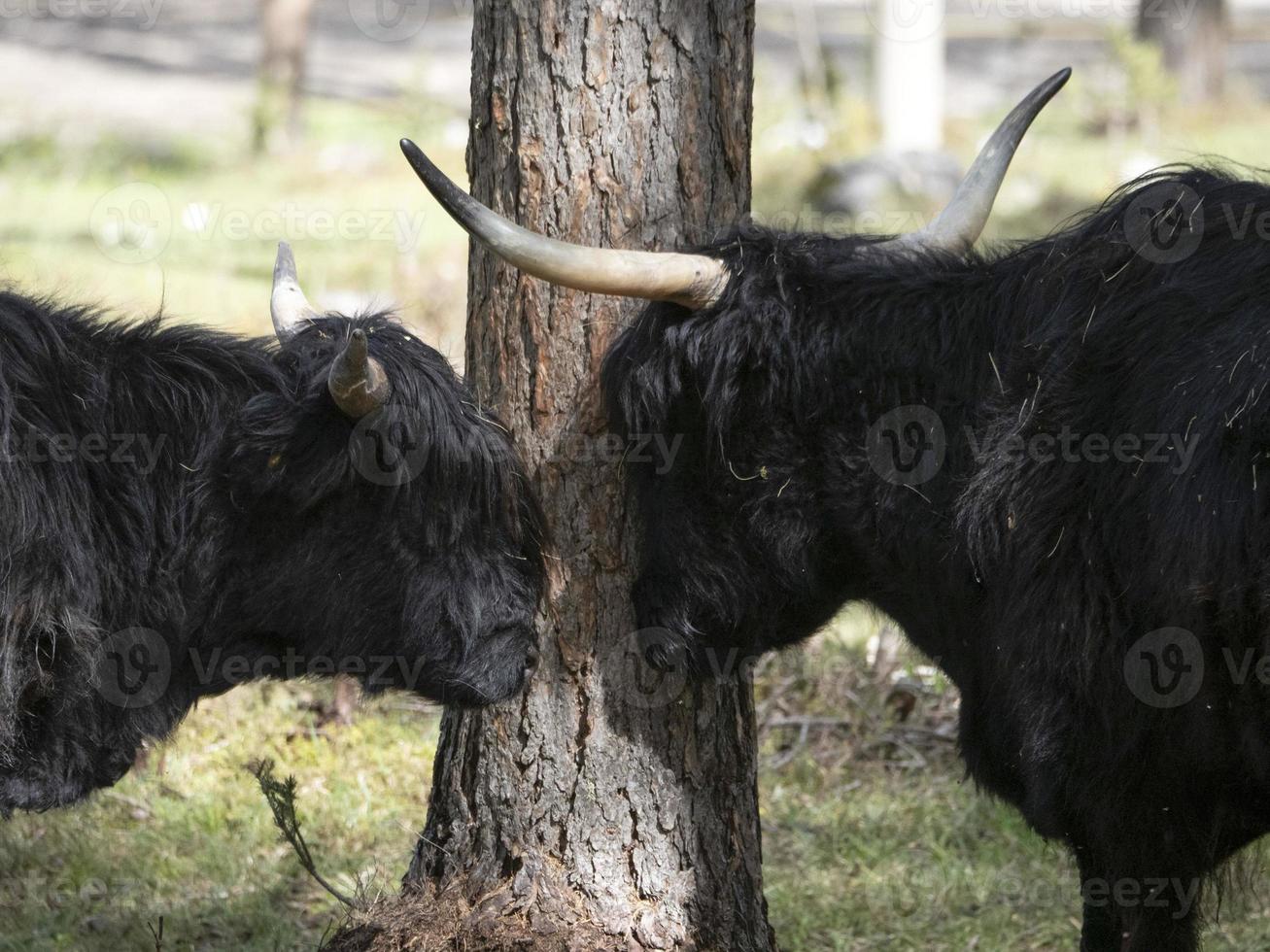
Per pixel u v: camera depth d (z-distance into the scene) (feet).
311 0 146.82
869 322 30.78
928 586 31.35
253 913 37.63
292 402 28.96
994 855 41.29
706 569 31.91
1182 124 138.21
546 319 31.42
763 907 34.40
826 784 45.01
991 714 31.40
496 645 30.83
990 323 30.25
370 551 29.71
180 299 84.28
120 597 29.22
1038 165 120.57
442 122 151.02
